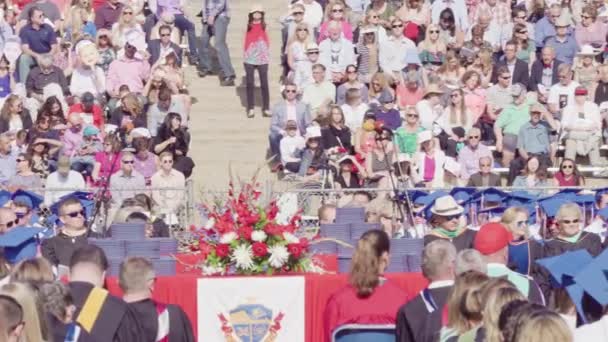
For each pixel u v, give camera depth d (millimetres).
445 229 24750
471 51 42125
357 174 35312
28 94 40188
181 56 43156
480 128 39188
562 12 43094
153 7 43844
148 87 38844
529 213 29203
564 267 16688
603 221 28125
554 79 40969
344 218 27344
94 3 44812
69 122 36438
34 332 13828
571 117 38938
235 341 22078
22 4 45469
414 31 43094
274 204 23766
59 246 24391
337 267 24688
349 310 19219
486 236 19781
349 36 41875
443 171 35562
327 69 40812
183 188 30453
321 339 22125
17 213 26766
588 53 42312
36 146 35875
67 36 43688
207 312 22062
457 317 15492
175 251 25234
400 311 17891
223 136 40812
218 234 23375
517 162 36906
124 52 40594
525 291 19469
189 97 40938
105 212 29828
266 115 41562
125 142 37062
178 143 36719
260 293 22109
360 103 38562
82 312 16719
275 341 22109
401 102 39875
